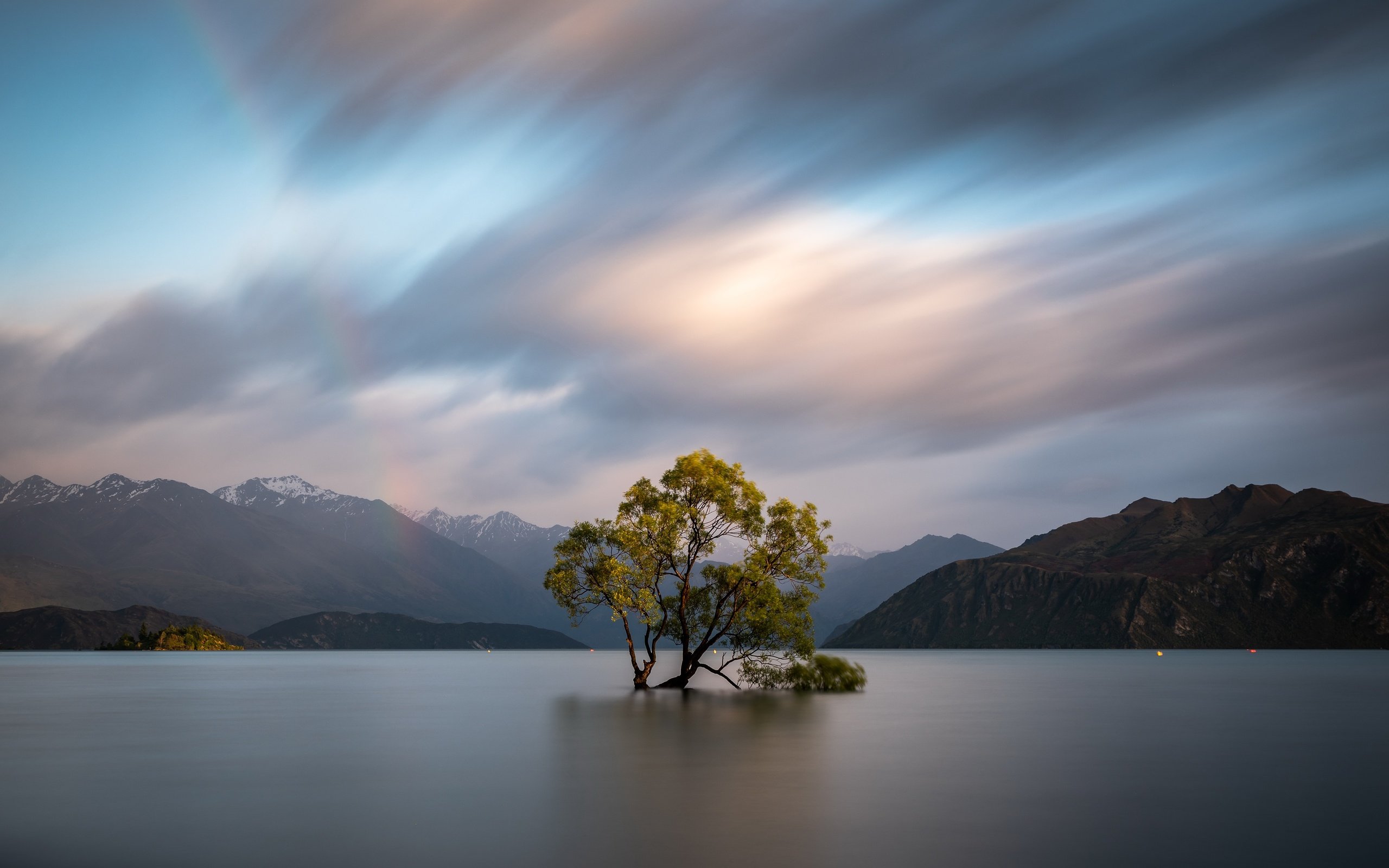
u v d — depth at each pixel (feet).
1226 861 63.00
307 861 62.85
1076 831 71.56
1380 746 131.44
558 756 114.62
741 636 250.16
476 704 218.59
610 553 234.17
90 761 114.73
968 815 77.25
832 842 67.72
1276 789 91.76
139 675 449.48
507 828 72.38
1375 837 70.28
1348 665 617.21
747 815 77.10
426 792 89.10
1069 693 276.62
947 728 154.20
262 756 118.73
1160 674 456.86
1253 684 341.21
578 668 579.48
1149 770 105.09
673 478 236.22
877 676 424.46
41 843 68.85
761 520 236.43
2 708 216.13
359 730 152.66
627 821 74.54
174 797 87.10
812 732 142.82
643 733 141.90
